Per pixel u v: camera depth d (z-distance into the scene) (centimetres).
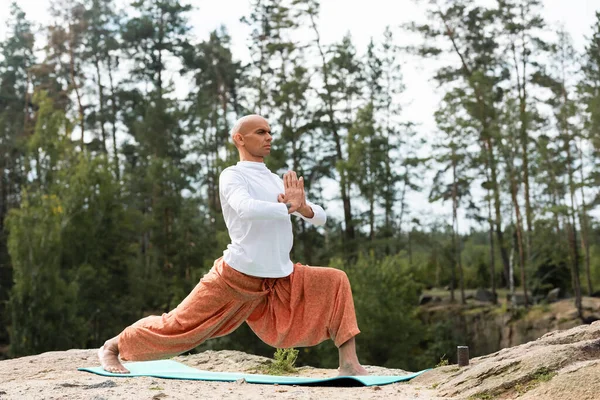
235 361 885
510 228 4247
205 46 5788
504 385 522
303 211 641
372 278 3116
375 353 3048
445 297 4475
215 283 625
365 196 4841
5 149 5319
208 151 5497
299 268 634
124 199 4122
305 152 4844
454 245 4581
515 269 4656
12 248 3197
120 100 5791
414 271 4128
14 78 6003
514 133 3931
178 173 4450
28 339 3055
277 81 4859
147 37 5828
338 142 4953
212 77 5794
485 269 5172
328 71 4875
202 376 669
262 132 659
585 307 3509
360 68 5144
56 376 748
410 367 3114
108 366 669
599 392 470
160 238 4250
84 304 3344
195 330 631
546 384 502
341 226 4872
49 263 3172
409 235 4944
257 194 640
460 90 4272
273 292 631
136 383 611
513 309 3659
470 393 530
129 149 5797
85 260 3469
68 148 3766
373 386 583
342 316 623
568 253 4088
